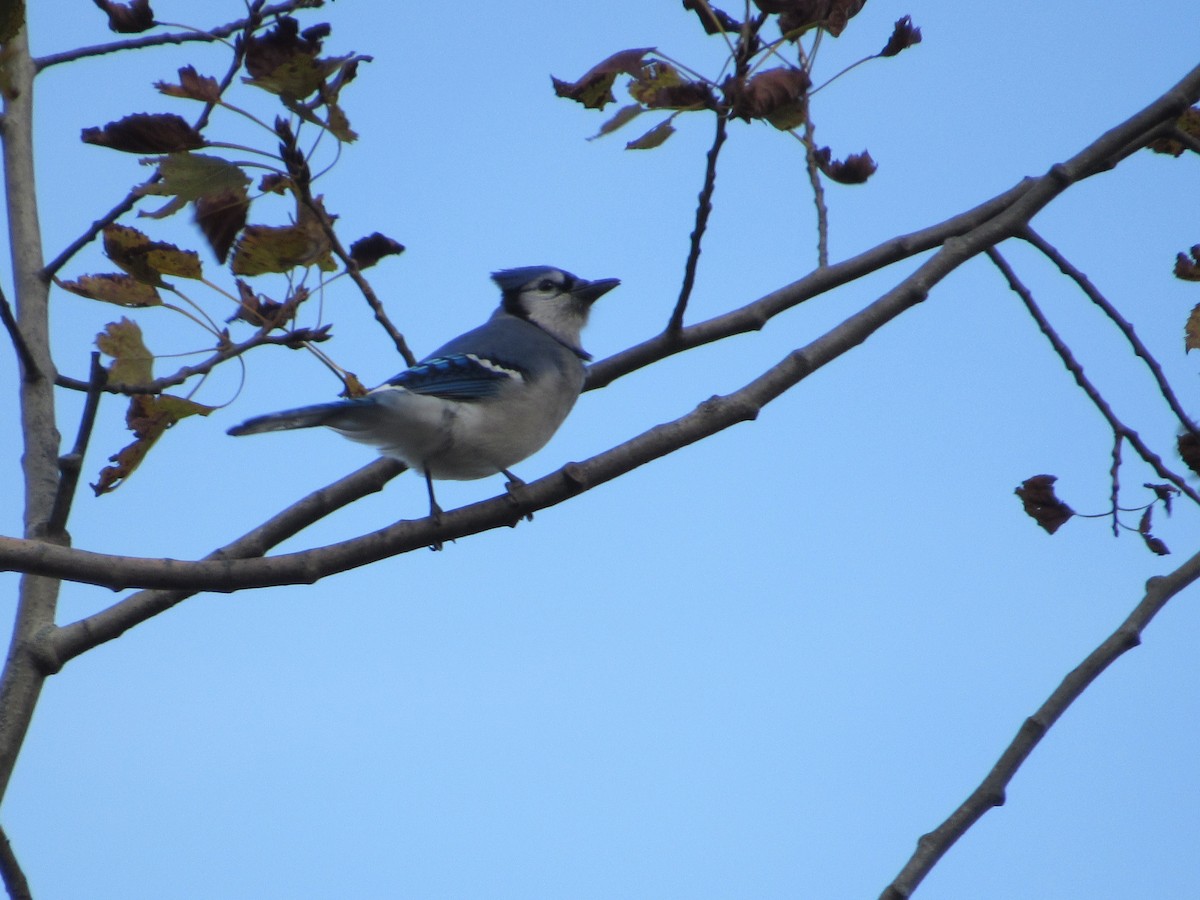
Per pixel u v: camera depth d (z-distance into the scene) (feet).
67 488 25.09
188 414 25.84
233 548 29.78
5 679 26.25
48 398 29.76
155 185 24.49
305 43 23.26
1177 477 27.45
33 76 33.60
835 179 30.60
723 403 26.43
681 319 30.81
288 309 25.85
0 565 22.66
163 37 33.47
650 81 25.59
